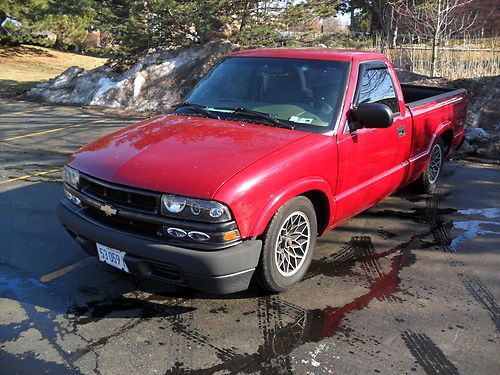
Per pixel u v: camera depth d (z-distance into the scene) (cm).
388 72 479
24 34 2944
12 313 341
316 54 446
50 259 424
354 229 507
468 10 1972
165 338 318
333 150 382
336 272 412
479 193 627
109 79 1385
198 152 339
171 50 1375
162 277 325
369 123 395
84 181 351
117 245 325
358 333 327
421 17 1662
